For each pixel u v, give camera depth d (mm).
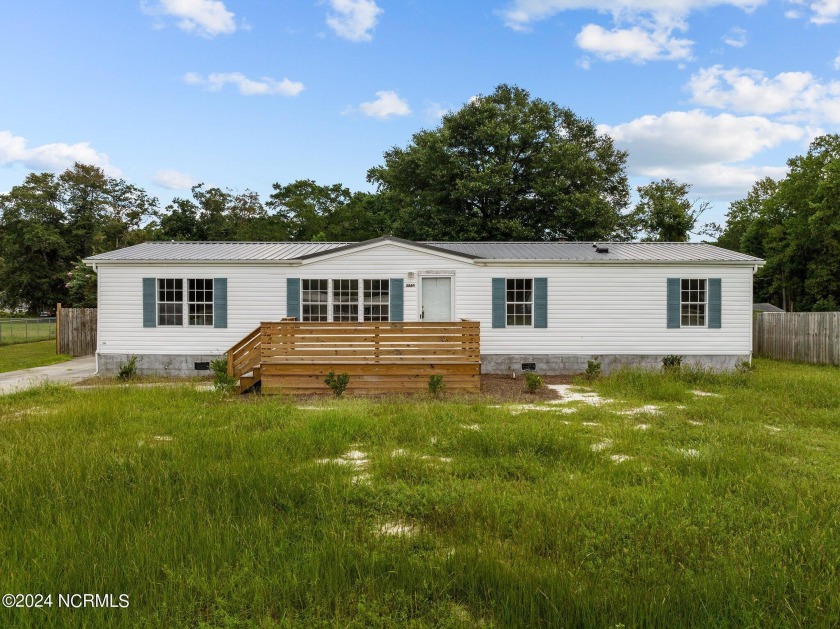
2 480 5262
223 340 14484
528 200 28031
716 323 14820
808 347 16875
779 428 8031
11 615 3031
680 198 36188
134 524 4230
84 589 3305
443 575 3473
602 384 12125
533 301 14711
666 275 14797
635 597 3166
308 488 5016
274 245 17109
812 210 33281
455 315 14602
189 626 3053
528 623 3021
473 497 4816
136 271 14406
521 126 28047
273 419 8164
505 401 10422
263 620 3061
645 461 6145
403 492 5023
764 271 36281
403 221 29172
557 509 4555
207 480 5148
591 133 32000
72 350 20734
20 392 10805
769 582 3391
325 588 3361
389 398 10602
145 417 8297
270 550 3803
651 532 4137
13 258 44656
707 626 2975
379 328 11477
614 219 28406
